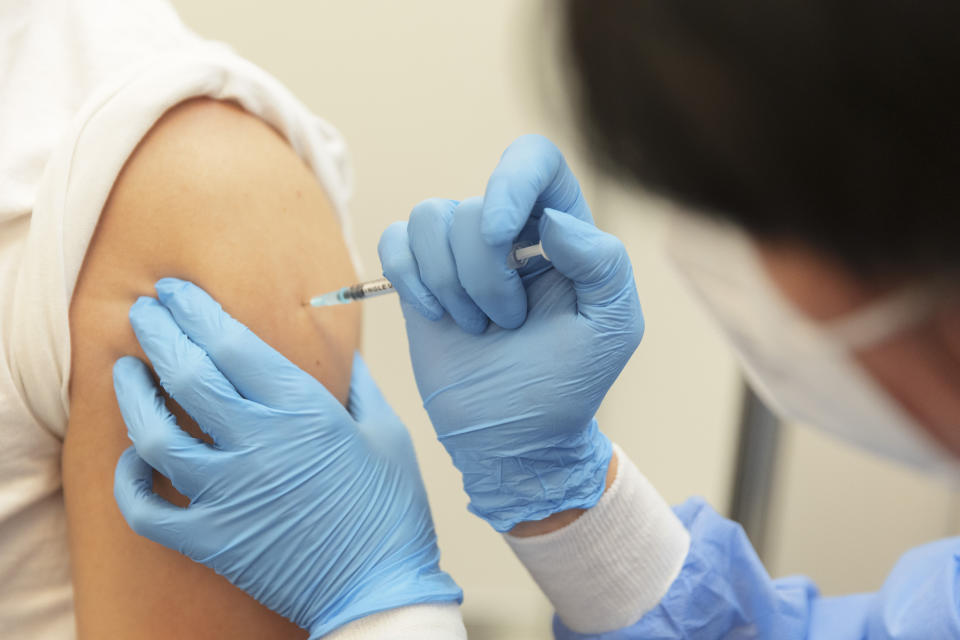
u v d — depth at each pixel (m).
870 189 0.41
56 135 0.61
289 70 1.06
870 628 0.66
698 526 0.68
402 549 0.62
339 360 0.64
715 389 1.14
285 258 0.62
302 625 0.62
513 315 0.60
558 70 0.47
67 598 0.62
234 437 0.59
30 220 0.60
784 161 0.42
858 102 0.40
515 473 0.62
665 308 1.11
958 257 0.43
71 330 0.60
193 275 0.60
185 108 0.62
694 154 0.45
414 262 0.61
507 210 0.57
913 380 0.49
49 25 0.62
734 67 0.41
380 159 1.10
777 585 0.70
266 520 0.60
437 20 1.05
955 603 0.63
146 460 0.59
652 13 0.43
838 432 0.53
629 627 0.64
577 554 0.64
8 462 0.60
